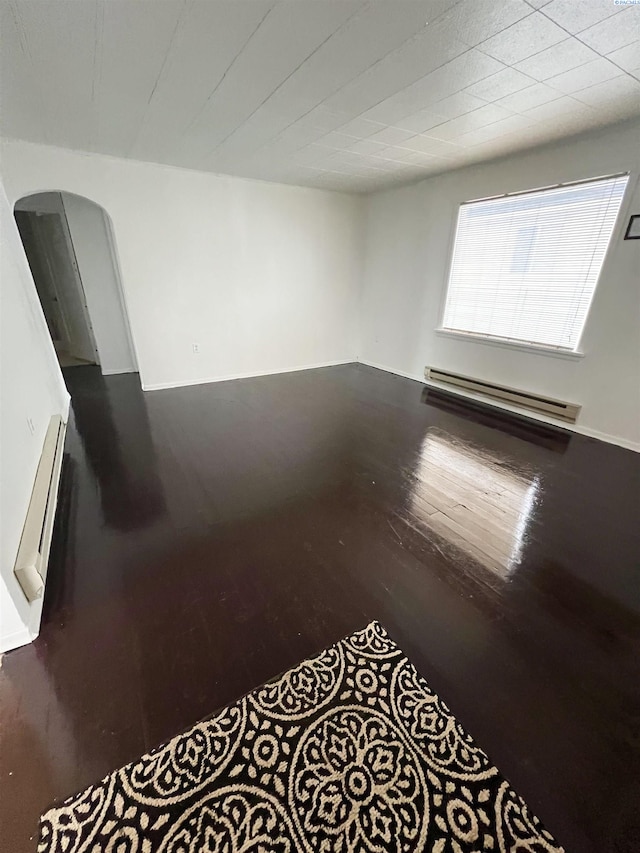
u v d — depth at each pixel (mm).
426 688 1352
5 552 1474
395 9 1581
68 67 2057
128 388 4852
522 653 1488
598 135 2980
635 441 3207
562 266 3453
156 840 989
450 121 2768
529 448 3266
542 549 2070
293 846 981
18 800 1061
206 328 4855
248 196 4574
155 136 3127
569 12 1585
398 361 5523
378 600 1723
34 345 2963
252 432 3520
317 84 2232
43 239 5965
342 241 5461
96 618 1615
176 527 2197
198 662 1435
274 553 2004
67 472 2803
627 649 1517
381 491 2596
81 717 1255
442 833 1008
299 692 1334
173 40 1821
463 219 4234
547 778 1113
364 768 1132
